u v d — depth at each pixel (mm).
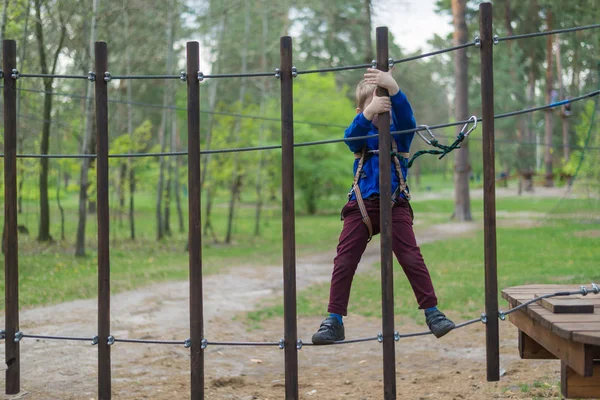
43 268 14430
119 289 11859
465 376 5961
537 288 4676
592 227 20750
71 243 20859
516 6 35562
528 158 50000
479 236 22578
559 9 29125
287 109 3783
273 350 7562
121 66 26672
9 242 4008
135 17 24688
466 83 28109
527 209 35812
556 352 3639
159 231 23484
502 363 6418
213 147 24719
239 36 34750
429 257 16594
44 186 20109
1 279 12898
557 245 17109
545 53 42312
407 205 3885
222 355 7203
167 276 13945
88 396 5359
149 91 38781
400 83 48531
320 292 12086
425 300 3719
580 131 31062
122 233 26469
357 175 3889
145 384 5844
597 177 19922
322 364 6855
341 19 32562
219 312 9844
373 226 3840
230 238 24688
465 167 29594
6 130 3947
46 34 20391
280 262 17391
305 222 34531
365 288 11977
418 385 5758
